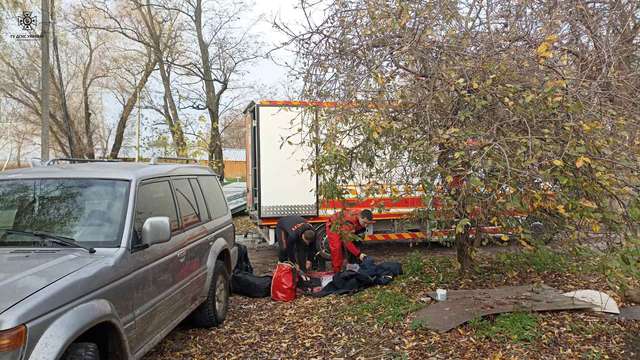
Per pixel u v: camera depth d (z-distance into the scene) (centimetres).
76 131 2359
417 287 648
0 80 2188
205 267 530
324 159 480
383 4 468
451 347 452
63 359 295
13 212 394
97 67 2353
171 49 1916
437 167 404
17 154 2641
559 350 435
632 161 390
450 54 454
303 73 511
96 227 382
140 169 457
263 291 686
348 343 489
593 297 548
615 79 453
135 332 373
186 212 510
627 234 368
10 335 258
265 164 954
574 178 383
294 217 805
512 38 466
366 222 737
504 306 523
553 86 383
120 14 2030
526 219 436
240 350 496
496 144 375
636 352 430
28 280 300
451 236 505
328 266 909
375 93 457
